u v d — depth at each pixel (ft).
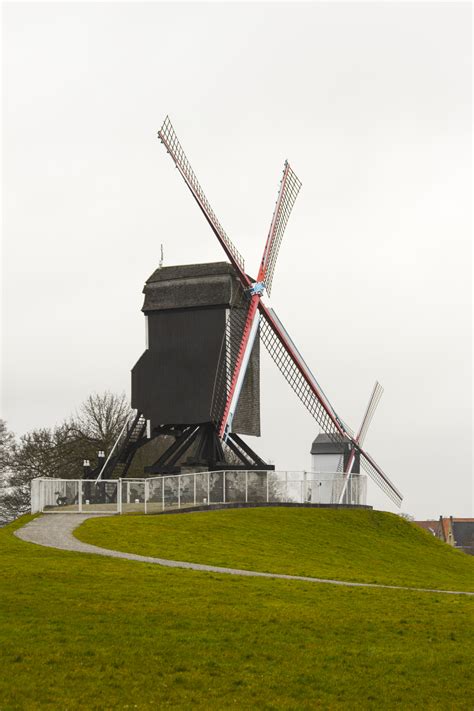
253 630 96.27
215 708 74.84
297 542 180.86
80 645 87.20
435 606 114.83
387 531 213.46
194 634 93.61
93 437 328.29
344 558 173.17
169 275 241.35
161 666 83.46
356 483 248.93
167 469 237.45
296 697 79.05
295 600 112.68
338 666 87.10
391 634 98.84
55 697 74.28
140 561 136.05
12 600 102.53
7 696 73.51
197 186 235.20
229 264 240.94
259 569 141.38
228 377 233.14
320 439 330.95
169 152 228.22
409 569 174.29
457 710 78.07
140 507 205.77
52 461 321.73
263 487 221.05
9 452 344.90
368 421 298.35
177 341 238.07
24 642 86.74
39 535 163.84
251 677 82.53
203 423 236.63
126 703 74.43
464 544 554.05
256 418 245.45
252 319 239.91
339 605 111.24
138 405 241.14
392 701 79.51
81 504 200.13
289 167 265.75
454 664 89.51
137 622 96.32
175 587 114.73
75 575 118.62
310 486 229.04
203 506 206.59
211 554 151.94
